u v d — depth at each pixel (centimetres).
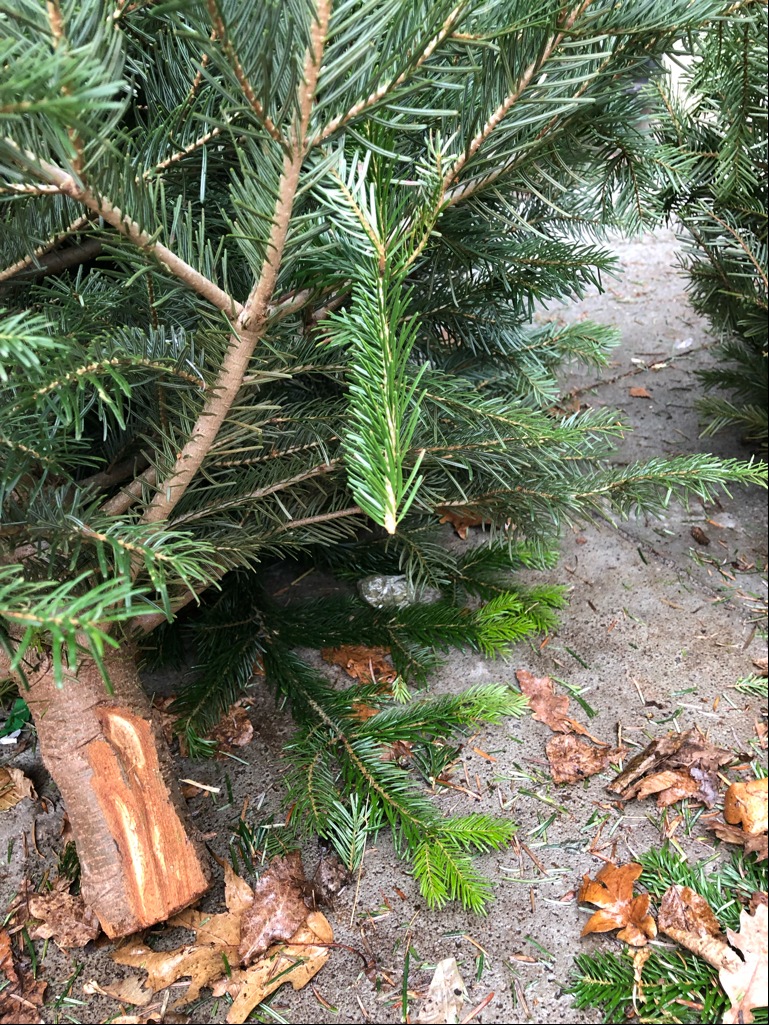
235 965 142
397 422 88
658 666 206
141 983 140
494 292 178
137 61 119
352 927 149
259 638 199
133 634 155
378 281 98
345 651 209
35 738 186
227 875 154
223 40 75
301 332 142
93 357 105
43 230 115
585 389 314
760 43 144
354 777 171
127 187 91
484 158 114
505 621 199
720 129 203
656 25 107
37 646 123
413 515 207
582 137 135
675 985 137
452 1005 136
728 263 236
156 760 145
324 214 93
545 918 150
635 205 153
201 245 106
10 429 109
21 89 63
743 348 289
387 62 82
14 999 138
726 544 248
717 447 282
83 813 139
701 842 164
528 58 97
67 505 132
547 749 184
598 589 231
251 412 141
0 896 154
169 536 108
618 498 179
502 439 153
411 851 161
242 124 120
